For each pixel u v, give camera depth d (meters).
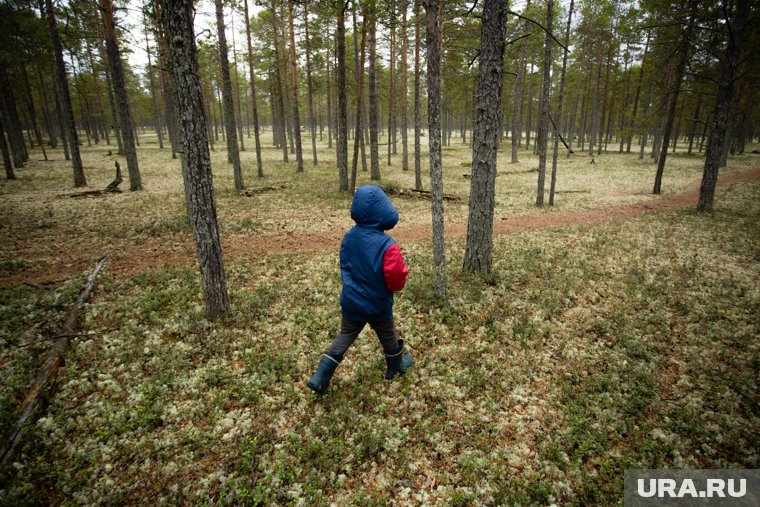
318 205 15.66
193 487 3.25
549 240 11.15
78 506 3.02
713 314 6.55
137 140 48.66
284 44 27.62
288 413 4.16
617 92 42.78
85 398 4.27
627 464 3.63
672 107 18.11
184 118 5.26
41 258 9.07
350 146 47.31
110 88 36.28
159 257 9.27
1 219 12.38
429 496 3.30
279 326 5.95
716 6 13.95
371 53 20.83
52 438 3.65
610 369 5.07
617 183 23.09
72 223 12.20
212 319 5.99
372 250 3.82
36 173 23.80
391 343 4.37
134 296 6.91
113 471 3.38
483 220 7.70
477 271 7.96
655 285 7.82
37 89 40.25
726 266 8.92
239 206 15.38
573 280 8.00
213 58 34.34
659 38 17.33
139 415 4.00
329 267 8.71
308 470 3.44
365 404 4.29
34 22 19.11
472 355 5.31
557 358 5.35
